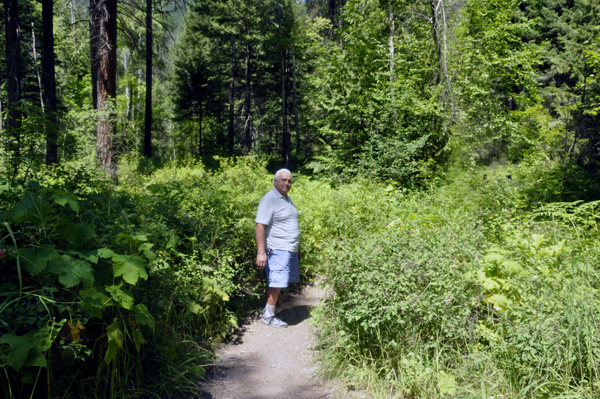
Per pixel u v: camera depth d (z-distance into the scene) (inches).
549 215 172.7
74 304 95.0
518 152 469.1
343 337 133.1
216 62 1382.9
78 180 159.2
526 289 107.2
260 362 142.7
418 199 265.1
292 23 964.6
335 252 138.7
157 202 170.2
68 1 785.6
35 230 101.6
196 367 128.7
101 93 497.4
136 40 769.6
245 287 192.4
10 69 434.9
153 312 123.3
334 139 534.9
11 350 75.4
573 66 694.5
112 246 111.8
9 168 130.8
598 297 101.0
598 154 632.4
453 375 105.8
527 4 855.7
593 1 681.6
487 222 162.2
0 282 95.3
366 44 491.8
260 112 1405.0
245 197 233.0
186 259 151.7
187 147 1541.6
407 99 407.5
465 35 421.4
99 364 104.0
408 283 117.1
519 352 100.4
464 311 111.1
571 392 85.6
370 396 115.6
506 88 469.1
